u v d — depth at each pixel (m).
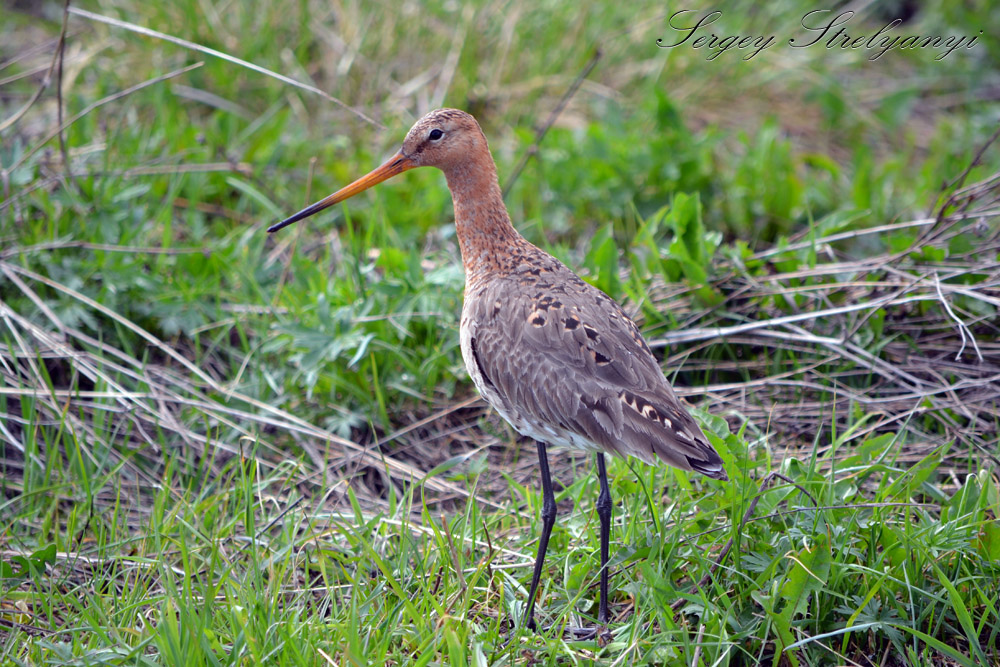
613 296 11.54
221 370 11.71
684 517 8.96
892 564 8.12
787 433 10.68
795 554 7.84
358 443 11.09
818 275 11.66
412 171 14.83
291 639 7.34
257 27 16.50
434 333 11.77
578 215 14.34
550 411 8.45
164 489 9.36
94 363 11.07
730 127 16.78
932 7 19.09
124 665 7.51
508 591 8.45
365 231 14.02
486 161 9.36
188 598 7.69
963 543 8.03
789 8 18.77
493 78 16.38
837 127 17.08
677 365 11.56
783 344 11.38
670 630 7.60
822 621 7.90
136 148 13.69
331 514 9.36
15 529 9.35
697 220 11.79
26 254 11.68
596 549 8.77
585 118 16.30
